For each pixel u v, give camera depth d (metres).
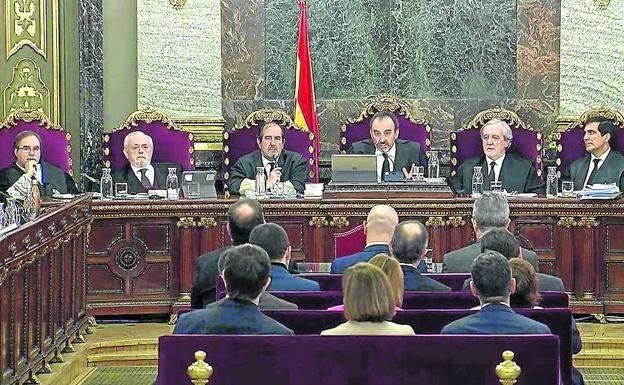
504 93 17.78
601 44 17.28
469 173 14.99
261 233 8.85
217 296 9.12
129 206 13.17
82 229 12.30
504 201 10.12
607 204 13.09
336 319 7.42
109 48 17.66
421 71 17.91
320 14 17.88
